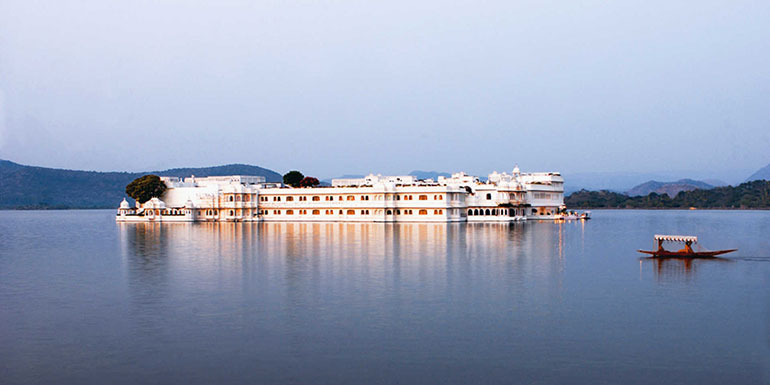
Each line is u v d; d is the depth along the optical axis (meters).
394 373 32.38
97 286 56.69
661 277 60.00
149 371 32.94
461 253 81.31
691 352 35.41
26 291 54.44
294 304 47.56
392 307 46.34
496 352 35.50
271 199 182.00
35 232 148.62
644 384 30.77
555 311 44.91
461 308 45.88
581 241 103.44
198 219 185.25
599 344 36.91
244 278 60.09
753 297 49.78
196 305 47.59
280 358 34.75
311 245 94.12
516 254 80.25
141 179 195.38
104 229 158.50
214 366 33.59
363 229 136.25
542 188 193.38
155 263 73.00
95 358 35.06
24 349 36.75
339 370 32.84
